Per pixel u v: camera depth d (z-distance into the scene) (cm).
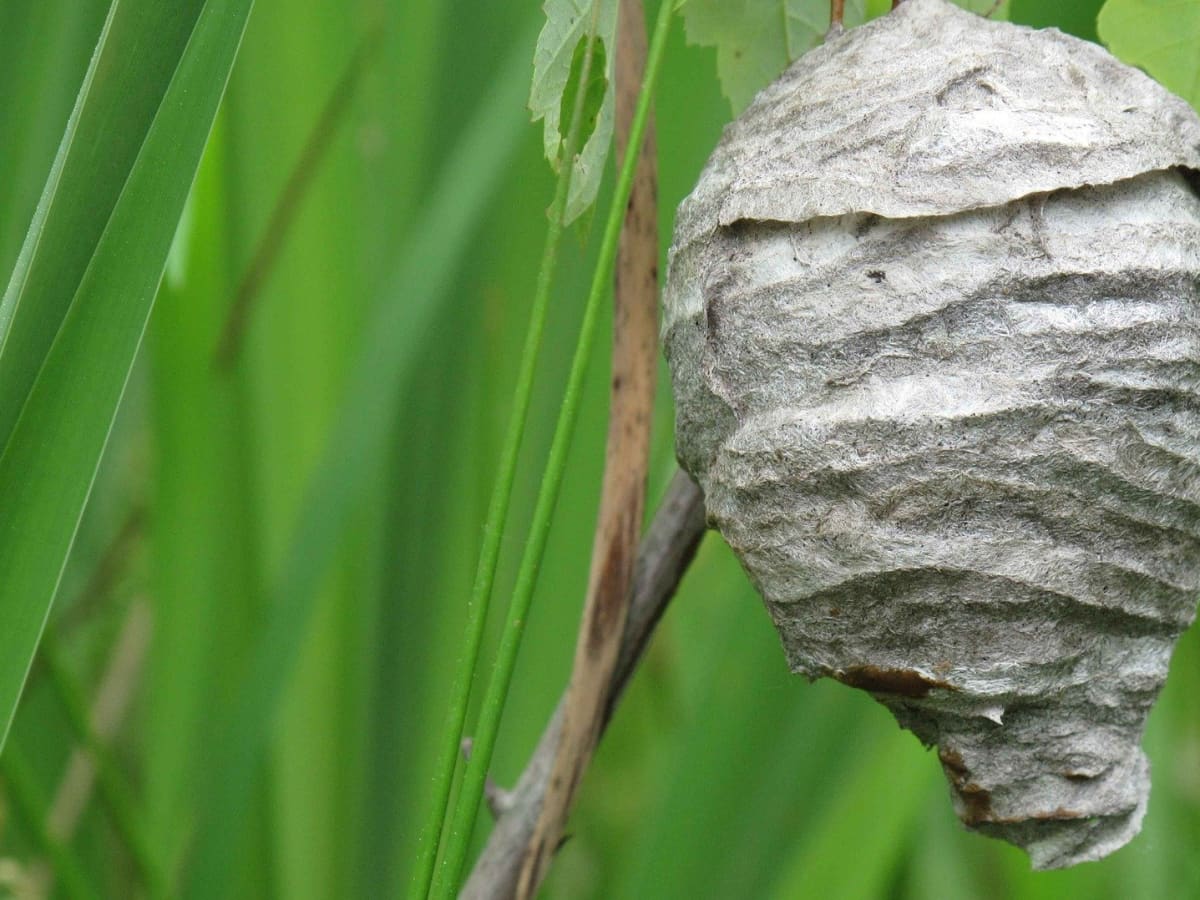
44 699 81
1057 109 57
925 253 57
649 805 78
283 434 75
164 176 56
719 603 81
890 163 57
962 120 57
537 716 75
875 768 72
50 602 56
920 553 56
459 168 72
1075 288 57
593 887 88
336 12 75
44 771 83
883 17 59
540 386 75
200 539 74
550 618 75
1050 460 56
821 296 57
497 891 63
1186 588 58
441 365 75
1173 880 77
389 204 76
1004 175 57
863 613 57
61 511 56
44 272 56
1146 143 57
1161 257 57
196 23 56
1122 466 57
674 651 88
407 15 75
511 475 56
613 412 63
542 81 58
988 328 56
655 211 63
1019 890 78
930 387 56
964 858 85
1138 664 58
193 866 71
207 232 73
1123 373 56
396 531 75
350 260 75
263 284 74
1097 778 58
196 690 75
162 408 74
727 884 72
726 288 58
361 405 71
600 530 62
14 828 77
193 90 56
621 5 63
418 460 75
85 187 56
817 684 72
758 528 58
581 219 59
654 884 72
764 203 57
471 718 75
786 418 57
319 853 75
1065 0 63
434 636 75
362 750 75
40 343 56
